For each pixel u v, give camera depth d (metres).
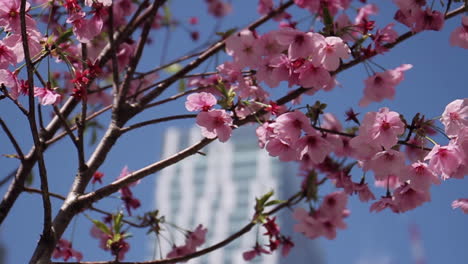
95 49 1.86
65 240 1.81
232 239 1.72
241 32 1.71
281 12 1.84
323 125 1.85
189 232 1.84
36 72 1.56
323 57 1.60
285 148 1.63
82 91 1.57
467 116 1.58
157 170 1.61
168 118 1.65
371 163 1.61
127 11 1.89
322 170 1.84
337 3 1.79
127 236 1.68
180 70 1.78
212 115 1.59
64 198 1.67
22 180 1.68
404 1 1.66
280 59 1.63
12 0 1.56
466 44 1.68
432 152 1.58
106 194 1.61
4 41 1.56
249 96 1.72
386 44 1.66
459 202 1.65
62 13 1.76
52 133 1.73
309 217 1.84
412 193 1.67
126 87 1.73
